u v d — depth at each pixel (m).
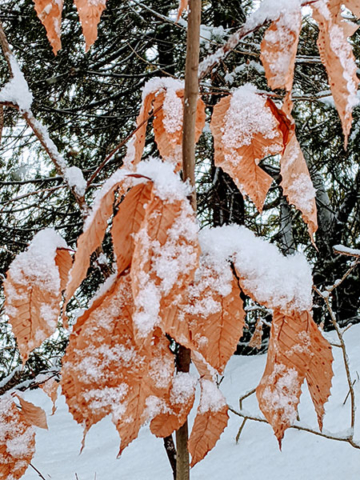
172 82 0.66
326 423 2.12
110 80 4.70
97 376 0.48
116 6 3.89
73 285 0.46
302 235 5.13
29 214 4.21
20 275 0.58
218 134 0.60
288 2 0.51
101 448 2.45
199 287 0.51
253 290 0.51
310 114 3.99
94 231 0.47
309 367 0.51
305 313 0.51
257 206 0.59
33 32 4.15
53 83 4.21
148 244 0.46
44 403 3.58
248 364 3.41
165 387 0.51
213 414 0.56
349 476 1.71
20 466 0.70
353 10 0.50
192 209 0.49
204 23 4.05
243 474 1.84
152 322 0.46
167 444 0.67
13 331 0.57
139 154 0.64
